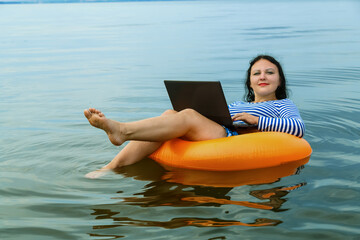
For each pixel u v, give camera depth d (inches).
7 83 228.8
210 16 750.5
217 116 111.2
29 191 91.0
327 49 322.0
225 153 102.0
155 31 497.4
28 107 174.4
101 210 80.7
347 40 370.3
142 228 73.1
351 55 289.3
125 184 94.0
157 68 263.0
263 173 99.0
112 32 502.0
